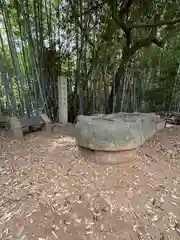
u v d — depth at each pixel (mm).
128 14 3586
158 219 1291
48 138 2842
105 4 3455
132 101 4512
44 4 3523
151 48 4074
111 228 1205
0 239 1104
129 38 3664
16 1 3135
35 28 3395
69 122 4059
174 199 1501
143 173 1871
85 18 3621
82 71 4016
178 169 1991
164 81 4273
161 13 3395
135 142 1995
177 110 4516
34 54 3504
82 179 1733
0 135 2910
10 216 1274
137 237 1146
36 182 1670
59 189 1579
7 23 3230
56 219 1265
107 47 3771
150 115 2709
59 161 2078
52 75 3943
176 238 1149
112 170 1898
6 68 3434
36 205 1385
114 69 4082
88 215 1308
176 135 3070
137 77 4398
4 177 1743
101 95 4258
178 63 4008
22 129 3031
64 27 3734
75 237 1135
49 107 4012
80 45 3836
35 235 1137
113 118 2297
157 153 2377
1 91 3787
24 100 3779
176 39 3898
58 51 3852
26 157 2176
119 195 1523
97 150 1990
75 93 4191
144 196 1522
